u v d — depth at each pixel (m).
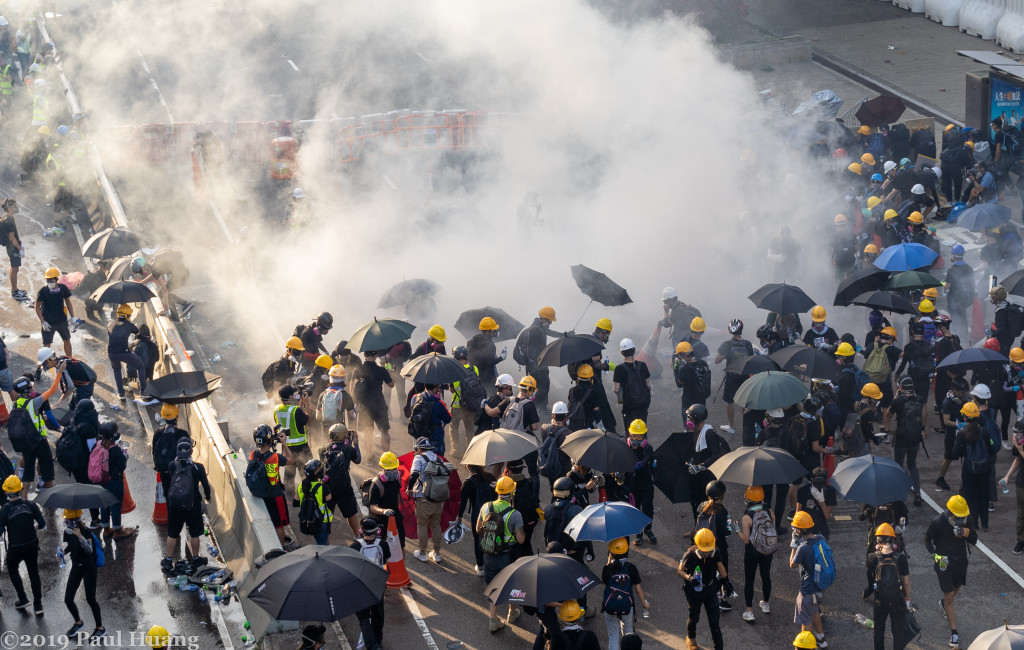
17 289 27.41
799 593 15.31
